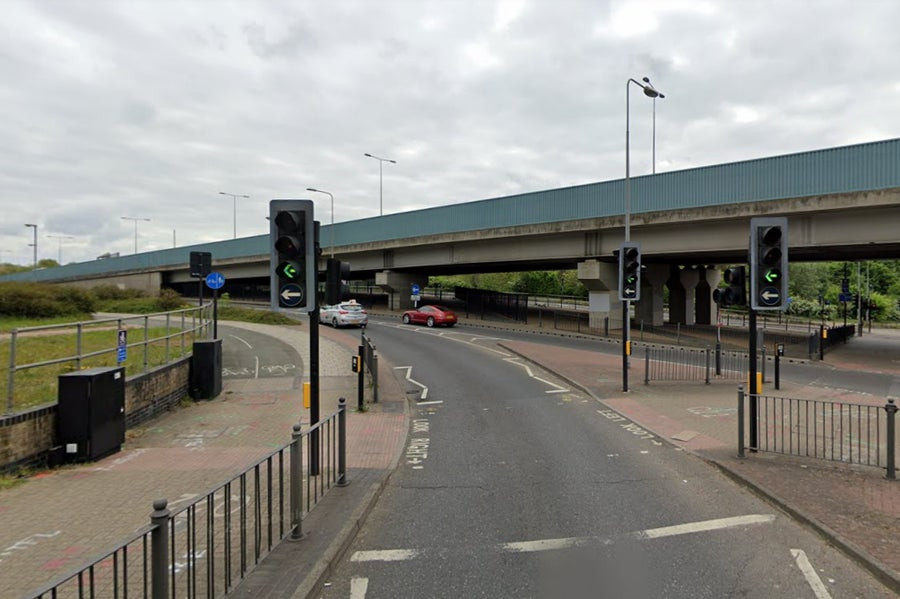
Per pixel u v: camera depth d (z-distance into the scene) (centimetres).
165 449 914
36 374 1117
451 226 3622
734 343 2722
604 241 2955
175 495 686
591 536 570
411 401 1334
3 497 671
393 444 948
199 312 2077
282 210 716
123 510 632
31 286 2628
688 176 2492
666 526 595
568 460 853
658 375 1708
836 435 1002
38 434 793
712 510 642
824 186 2070
